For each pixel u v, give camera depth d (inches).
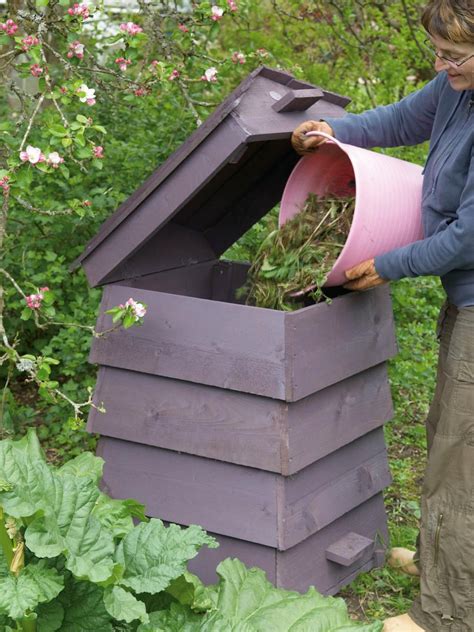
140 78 127.1
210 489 105.0
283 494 100.6
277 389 97.7
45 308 113.7
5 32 108.2
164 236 121.1
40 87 108.0
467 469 95.7
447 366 96.9
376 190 98.1
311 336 100.0
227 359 100.8
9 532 83.4
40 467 83.8
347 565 107.7
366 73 211.8
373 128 107.8
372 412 113.6
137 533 85.9
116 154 159.2
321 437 104.2
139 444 109.6
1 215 112.8
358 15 214.5
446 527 97.3
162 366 105.3
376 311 111.1
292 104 102.5
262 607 91.0
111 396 110.0
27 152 101.4
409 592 113.0
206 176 98.4
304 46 218.8
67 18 110.6
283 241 111.0
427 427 108.8
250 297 115.1
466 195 90.0
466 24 83.7
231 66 149.3
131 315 100.7
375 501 118.7
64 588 83.4
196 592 89.4
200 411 104.1
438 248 92.1
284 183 124.3
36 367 112.2
